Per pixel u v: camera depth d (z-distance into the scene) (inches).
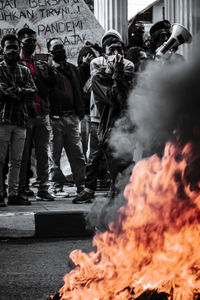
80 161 538.0
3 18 572.1
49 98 526.0
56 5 580.4
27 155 498.6
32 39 509.7
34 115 498.9
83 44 587.2
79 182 539.5
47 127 516.1
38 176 523.8
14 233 381.1
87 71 540.7
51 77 507.5
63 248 342.0
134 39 553.0
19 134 483.5
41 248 343.6
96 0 709.9
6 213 438.6
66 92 528.1
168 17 653.3
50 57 506.6
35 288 251.8
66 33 583.8
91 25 587.2
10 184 488.1
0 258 314.5
